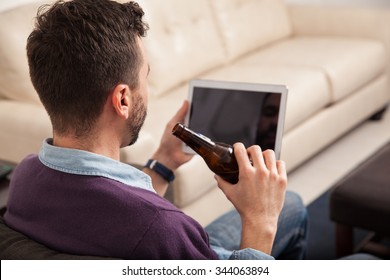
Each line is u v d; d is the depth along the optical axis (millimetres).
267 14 3859
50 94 1035
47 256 967
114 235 968
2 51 2574
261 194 1114
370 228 2172
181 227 985
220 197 2680
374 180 2252
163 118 2689
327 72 3330
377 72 3764
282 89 1539
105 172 1007
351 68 3482
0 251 1020
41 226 1024
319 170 3305
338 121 3449
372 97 3775
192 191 2438
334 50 3611
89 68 1012
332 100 3352
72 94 1024
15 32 2604
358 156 3449
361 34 3877
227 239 1682
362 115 3699
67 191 1001
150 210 968
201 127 1593
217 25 3516
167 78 3064
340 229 2268
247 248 1073
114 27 1031
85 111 1034
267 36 3828
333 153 3500
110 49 1021
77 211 989
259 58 3576
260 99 1563
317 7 4012
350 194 2197
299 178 3229
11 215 1098
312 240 2648
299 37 4027
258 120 1552
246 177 1116
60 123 1051
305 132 3150
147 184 1070
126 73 1047
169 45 3123
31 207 1038
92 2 1039
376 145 3584
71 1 1046
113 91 1039
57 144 1070
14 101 2664
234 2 3658
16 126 2471
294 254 1814
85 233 984
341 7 3945
